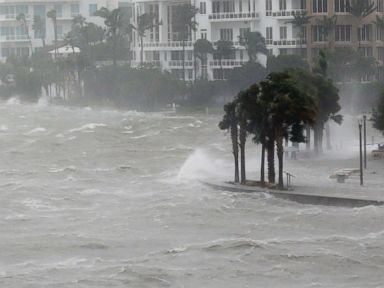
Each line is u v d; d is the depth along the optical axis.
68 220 180.75
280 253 153.75
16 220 181.25
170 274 144.25
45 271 146.75
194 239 165.00
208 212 183.00
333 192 189.88
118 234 169.25
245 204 187.38
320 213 178.00
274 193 191.00
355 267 147.38
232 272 145.50
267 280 142.12
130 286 139.38
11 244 163.25
